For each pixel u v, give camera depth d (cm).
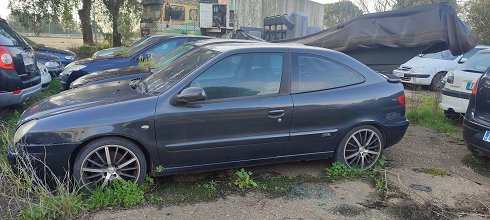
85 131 347
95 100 386
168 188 394
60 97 412
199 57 426
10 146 359
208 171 426
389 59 773
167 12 1784
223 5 1952
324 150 444
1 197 345
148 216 338
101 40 2572
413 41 730
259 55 414
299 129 421
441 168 491
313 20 2803
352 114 440
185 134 377
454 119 732
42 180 352
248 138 399
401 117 468
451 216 366
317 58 439
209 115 381
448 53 1280
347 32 792
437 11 716
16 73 580
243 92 399
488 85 479
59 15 2183
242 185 403
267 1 2309
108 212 340
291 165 473
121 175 371
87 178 358
